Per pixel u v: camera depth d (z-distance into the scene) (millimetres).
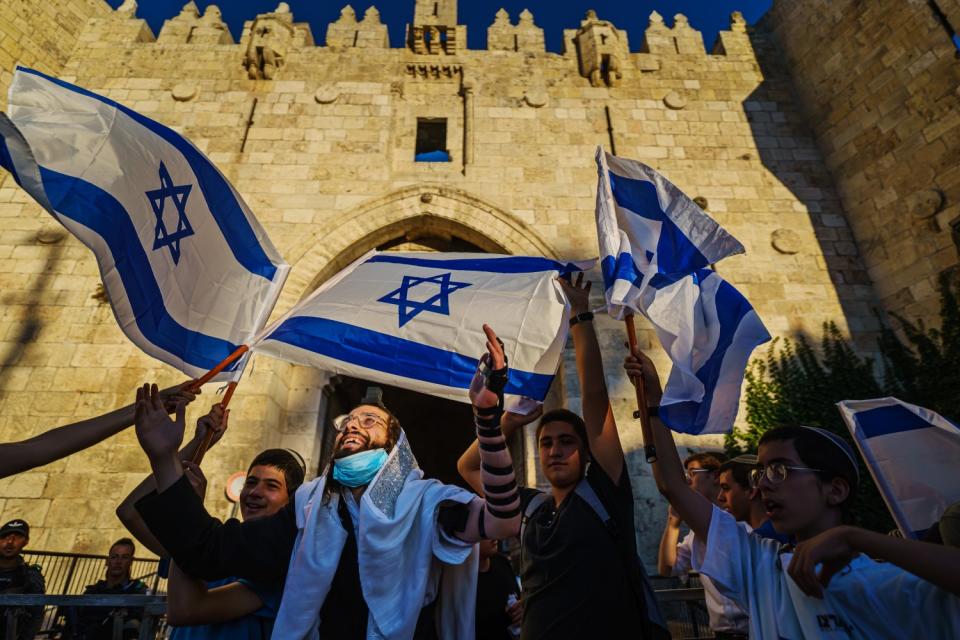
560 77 14008
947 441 2660
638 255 3219
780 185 12633
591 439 2541
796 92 14023
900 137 11312
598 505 2428
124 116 2684
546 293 3297
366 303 3502
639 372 2574
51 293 10461
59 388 9562
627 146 13008
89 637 5090
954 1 10602
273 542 2064
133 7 14773
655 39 14844
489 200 12062
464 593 2191
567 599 2180
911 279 10680
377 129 12891
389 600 1957
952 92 10492
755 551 2086
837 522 1973
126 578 5750
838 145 12625
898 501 2697
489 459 1962
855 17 12570
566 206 12172
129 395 9578
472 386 2006
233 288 3279
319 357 3254
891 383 8953
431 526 2129
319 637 1919
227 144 12422
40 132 2326
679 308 3018
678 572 4301
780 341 10664
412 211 11867
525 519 2770
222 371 3027
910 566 1432
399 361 3193
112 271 2459
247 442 9148
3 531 5418
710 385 2867
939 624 1604
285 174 12133
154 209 2773
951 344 8469
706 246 3238
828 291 11344
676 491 2229
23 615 4340
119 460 9008
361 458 2279
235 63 13742
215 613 2023
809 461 2008
